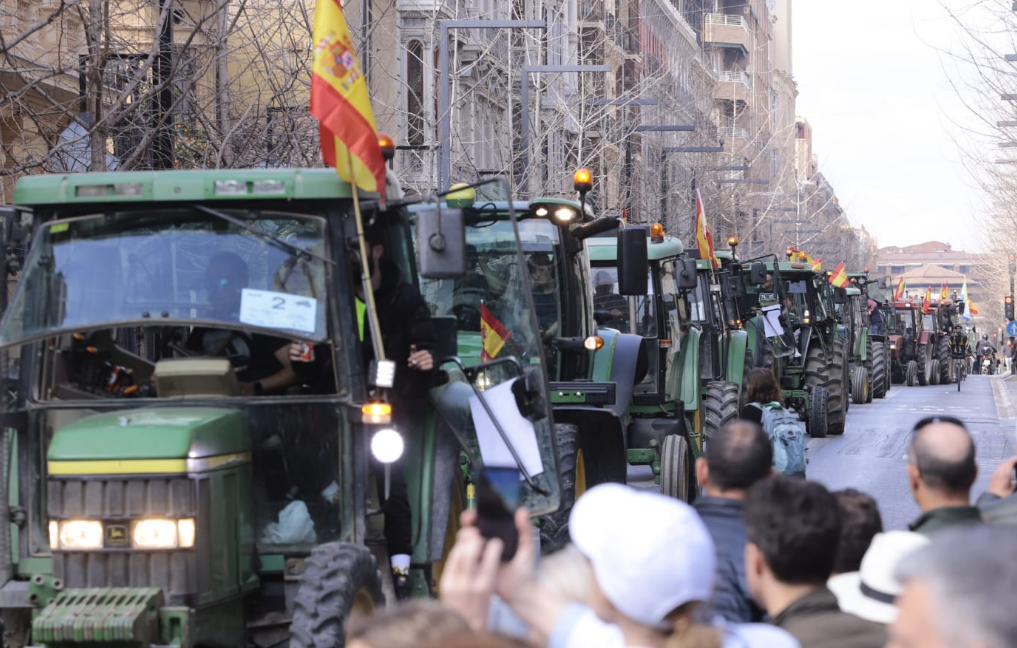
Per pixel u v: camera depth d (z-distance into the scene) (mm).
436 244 14516
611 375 30156
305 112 40938
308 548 14828
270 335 15625
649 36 147125
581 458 25000
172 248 14930
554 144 86625
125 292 14820
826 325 63000
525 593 7090
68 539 13695
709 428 36719
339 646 13031
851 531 10969
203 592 13664
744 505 9633
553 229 26344
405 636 4895
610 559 6934
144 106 33625
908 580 5324
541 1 94938
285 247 14906
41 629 13047
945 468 11641
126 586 13617
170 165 36156
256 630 14828
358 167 14898
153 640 13336
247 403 14953
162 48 33719
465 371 16547
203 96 43219
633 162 107312
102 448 13688
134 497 13625
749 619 11234
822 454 49844
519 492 15961
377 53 72188
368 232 15375
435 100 76500
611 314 32438
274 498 14930
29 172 34125
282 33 48281
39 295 14820
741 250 145625
